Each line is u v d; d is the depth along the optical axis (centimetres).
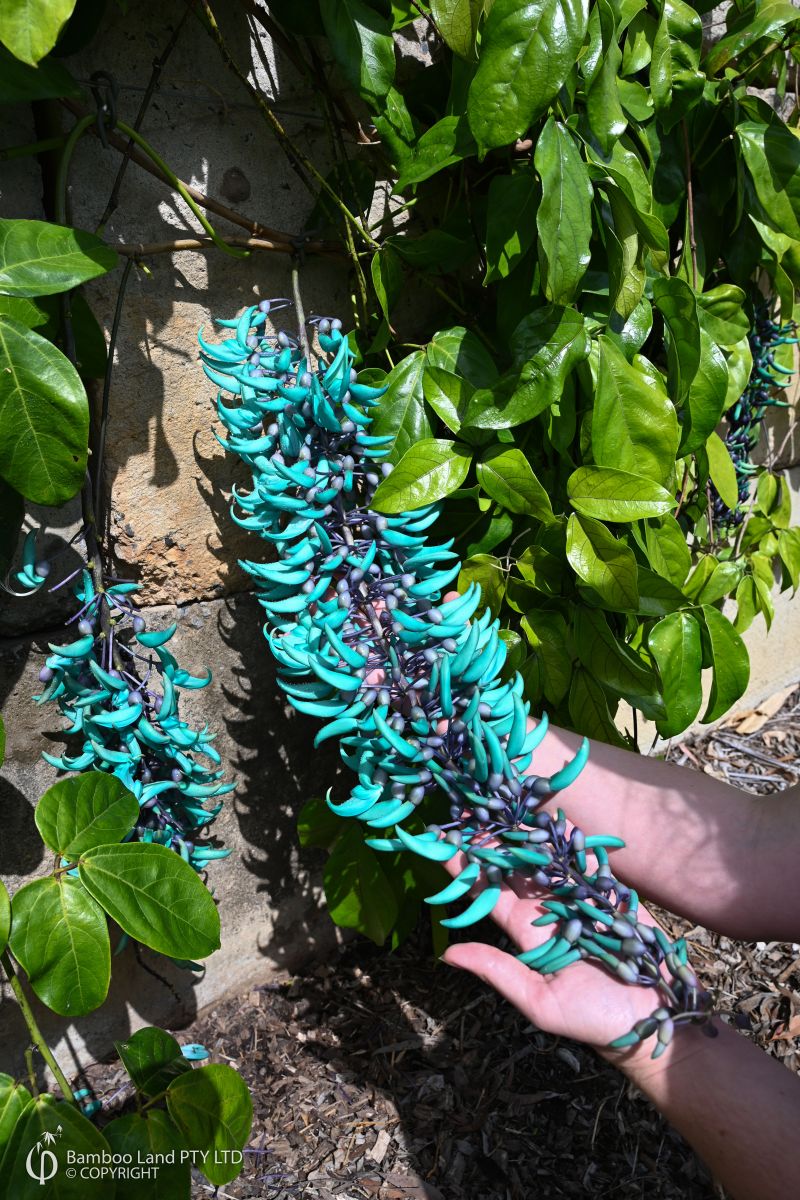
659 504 108
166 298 115
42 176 103
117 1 93
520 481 109
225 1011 158
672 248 153
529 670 130
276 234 116
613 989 72
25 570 95
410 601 93
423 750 81
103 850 93
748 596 201
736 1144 67
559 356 104
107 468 117
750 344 175
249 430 105
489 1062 151
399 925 152
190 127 111
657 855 93
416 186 130
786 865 87
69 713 104
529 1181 134
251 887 156
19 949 89
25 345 81
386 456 110
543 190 94
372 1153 137
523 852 74
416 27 123
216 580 133
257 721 146
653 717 125
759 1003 165
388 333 120
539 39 86
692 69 124
